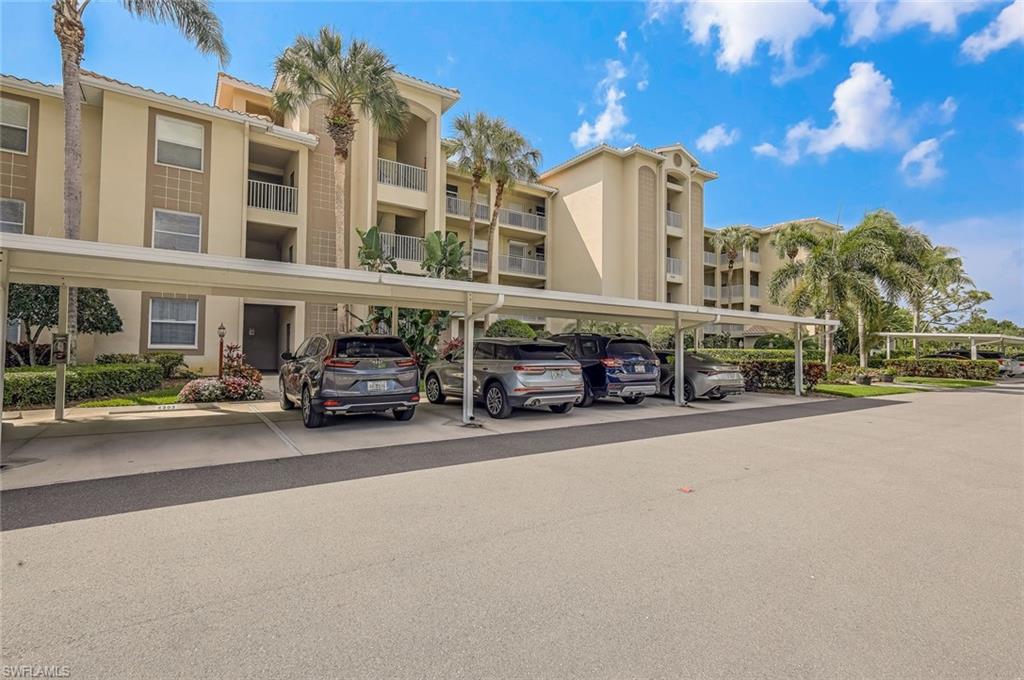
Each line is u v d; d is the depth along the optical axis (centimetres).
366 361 877
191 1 1365
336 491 529
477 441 796
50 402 1088
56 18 1277
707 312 1285
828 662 256
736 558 375
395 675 242
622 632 280
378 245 1712
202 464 636
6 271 652
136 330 1591
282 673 241
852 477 605
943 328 4362
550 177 3209
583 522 444
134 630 274
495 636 275
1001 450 772
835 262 2012
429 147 2223
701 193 3303
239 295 1044
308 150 1956
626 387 1184
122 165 1588
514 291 959
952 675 247
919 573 355
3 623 278
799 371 1598
